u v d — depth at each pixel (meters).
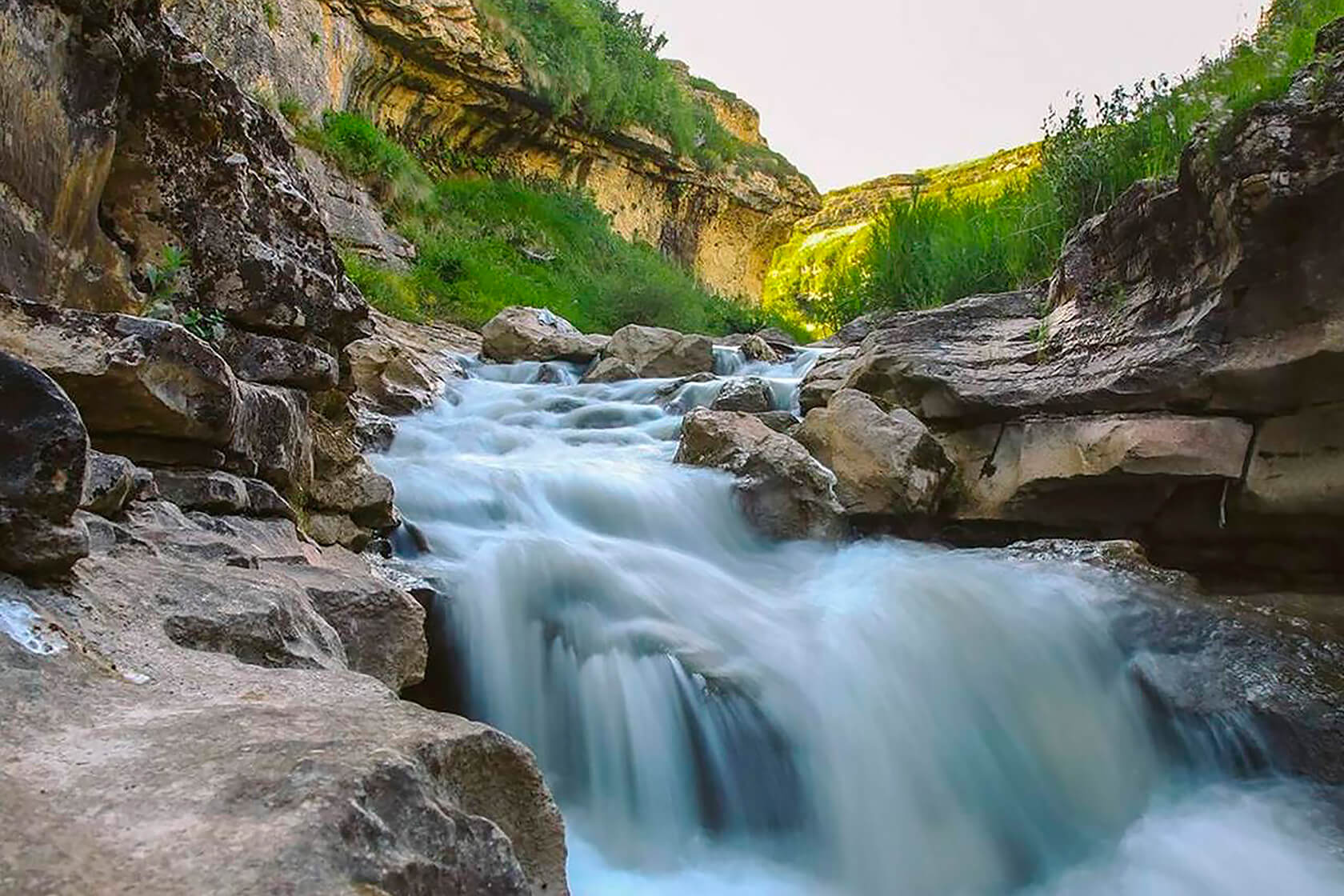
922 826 4.64
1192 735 4.78
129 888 1.14
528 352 13.73
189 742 1.56
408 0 18.91
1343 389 5.95
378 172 17.08
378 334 11.49
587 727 4.91
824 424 8.20
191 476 3.57
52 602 2.00
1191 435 6.49
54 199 3.57
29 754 1.48
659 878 4.18
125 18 3.91
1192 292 6.57
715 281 28.78
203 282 4.36
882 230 13.49
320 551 4.33
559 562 5.78
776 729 4.65
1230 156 5.88
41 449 2.00
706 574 6.33
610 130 24.28
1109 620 5.50
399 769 1.45
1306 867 3.92
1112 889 4.13
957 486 7.89
